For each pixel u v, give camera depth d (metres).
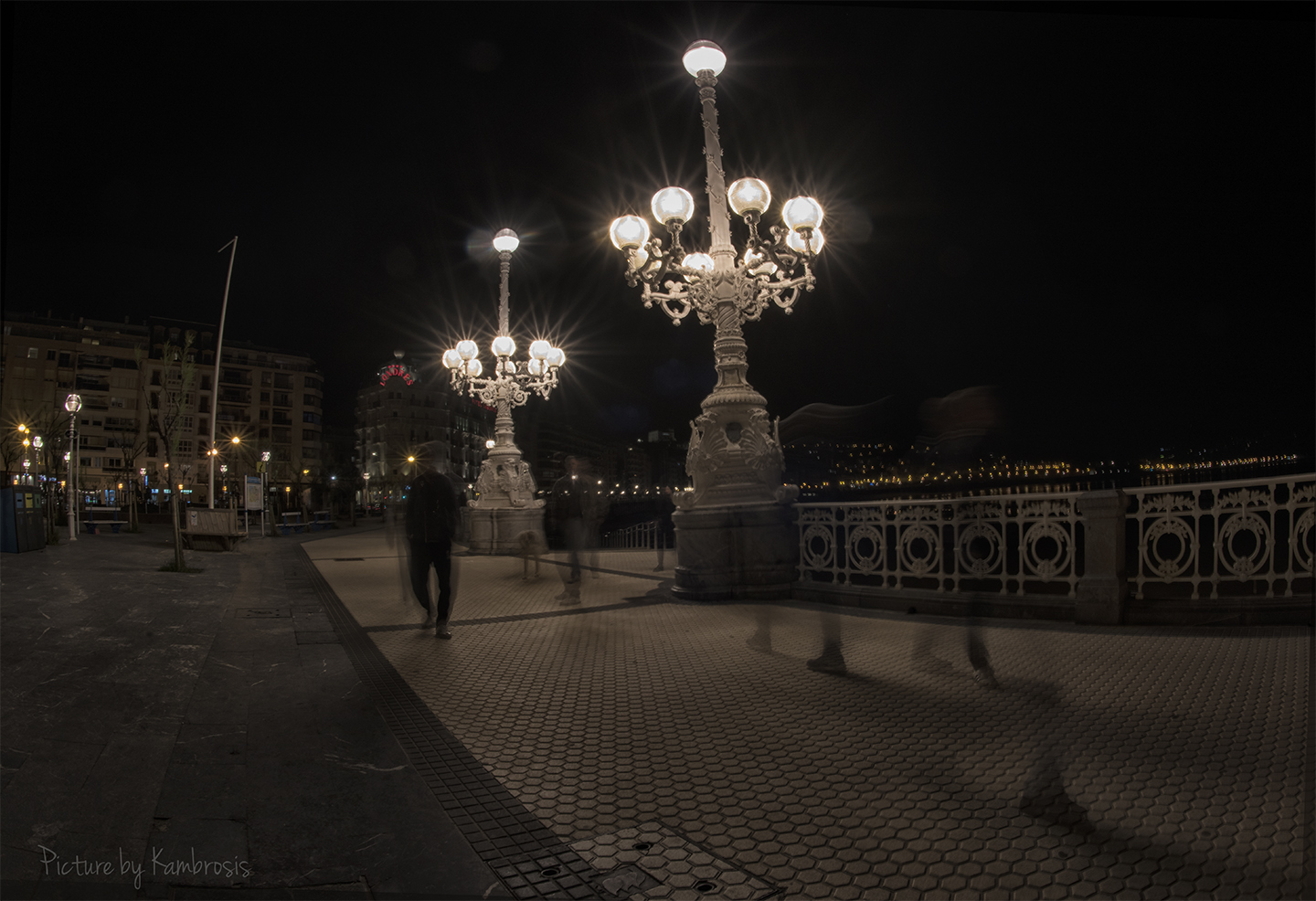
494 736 4.29
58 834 2.94
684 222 9.93
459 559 17.22
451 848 3.02
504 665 5.98
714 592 9.26
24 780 3.36
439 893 2.71
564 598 9.80
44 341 91.31
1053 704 4.49
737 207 9.88
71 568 11.78
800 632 7.05
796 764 3.79
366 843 3.05
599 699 4.99
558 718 4.59
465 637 7.21
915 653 5.89
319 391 110.56
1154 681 4.87
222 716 4.57
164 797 3.39
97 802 3.24
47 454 31.72
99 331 96.62
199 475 93.12
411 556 7.49
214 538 18.95
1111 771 3.56
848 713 4.54
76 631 6.59
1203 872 2.74
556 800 3.45
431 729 4.40
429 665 5.99
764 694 5.00
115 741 3.95
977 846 2.96
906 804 3.32
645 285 10.16
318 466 94.44
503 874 2.83
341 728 4.40
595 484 10.02
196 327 97.38
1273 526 6.21
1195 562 6.53
